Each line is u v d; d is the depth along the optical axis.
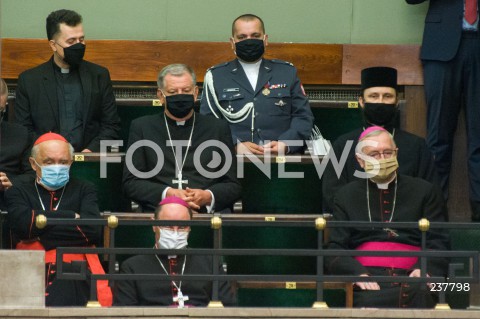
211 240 33.84
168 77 35.84
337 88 42.97
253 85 39.09
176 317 28.64
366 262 32.81
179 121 36.09
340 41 44.28
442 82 40.72
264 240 34.53
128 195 35.31
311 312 28.86
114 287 30.39
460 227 29.34
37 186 33.50
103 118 39.34
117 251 29.05
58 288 31.67
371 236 33.16
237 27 38.84
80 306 29.31
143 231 33.94
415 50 42.19
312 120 39.06
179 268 31.28
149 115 37.50
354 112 41.06
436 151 40.81
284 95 38.91
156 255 31.38
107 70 39.59
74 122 38.78
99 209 36.41
